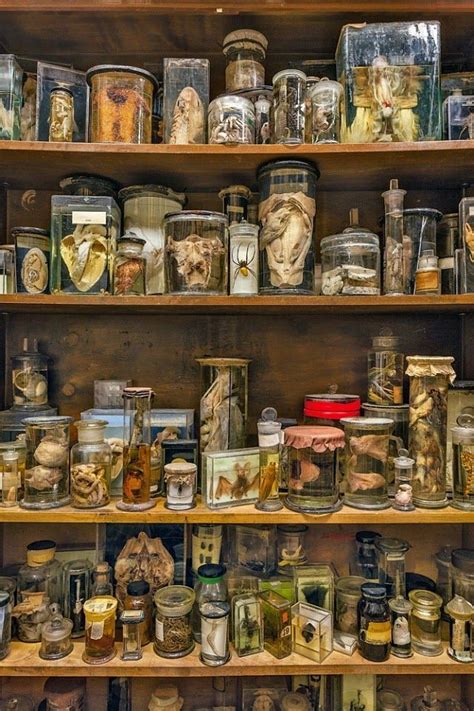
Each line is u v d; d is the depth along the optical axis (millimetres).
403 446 1206
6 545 1354
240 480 1134
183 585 1195
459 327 1366
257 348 1381
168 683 1279
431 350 1370
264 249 1151
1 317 1334
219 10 1160
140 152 1107
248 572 1240
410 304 1107
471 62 1297
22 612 1158
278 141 1115
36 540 1356
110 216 1155
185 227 1132
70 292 1137
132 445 1118
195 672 1075
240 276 1141
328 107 1122
